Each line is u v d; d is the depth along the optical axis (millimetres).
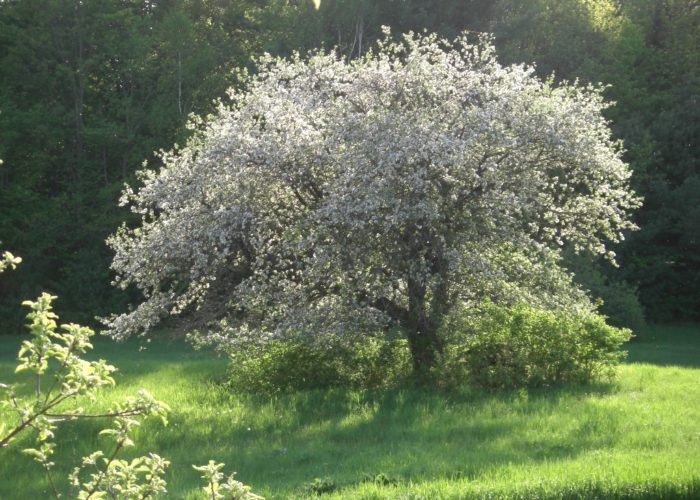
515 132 16078
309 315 16000
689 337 36438
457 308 16875
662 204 41531
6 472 11555
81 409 4844
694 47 49406
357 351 17391
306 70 17875
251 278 16375
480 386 16406
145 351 30562
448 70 17812
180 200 16812
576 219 18141
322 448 12117
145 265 17453
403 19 41844
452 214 15836
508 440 11883
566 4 48688
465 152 15281
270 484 10062
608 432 12070
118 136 41594
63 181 42969
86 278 39656
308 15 43188
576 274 33750
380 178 14875
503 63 41531
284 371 17062
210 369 21203
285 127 16750
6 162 41250
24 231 41406
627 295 34344
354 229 15320
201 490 9641
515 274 17109
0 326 39625
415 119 15742
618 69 46156
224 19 49031
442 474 9820
